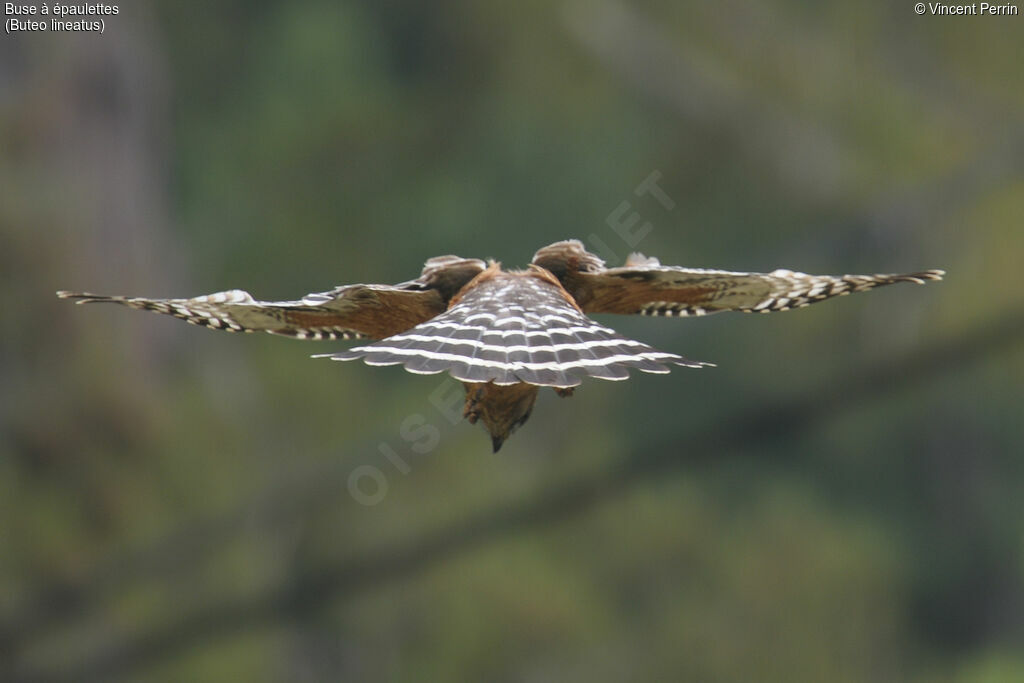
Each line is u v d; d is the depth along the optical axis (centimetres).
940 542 2514
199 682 1612
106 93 2022
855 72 2234
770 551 2169
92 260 1912
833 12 2289
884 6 2255
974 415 2420
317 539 1680
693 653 1955
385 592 1770
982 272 1781
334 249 2442
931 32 2214
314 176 2481
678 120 2370
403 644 1770
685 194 2350
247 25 2605
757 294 668
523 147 2441
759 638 2062
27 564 1659
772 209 2286
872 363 1672
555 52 2448
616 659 1870
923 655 2456
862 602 2195
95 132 1997
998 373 2284
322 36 2547
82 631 1625
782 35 2284
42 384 1795
